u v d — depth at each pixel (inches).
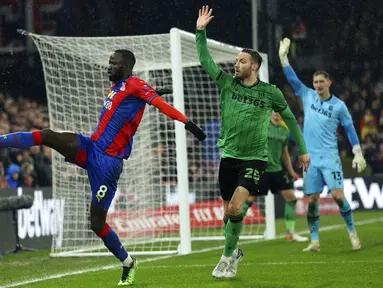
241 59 426.0
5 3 1440.7
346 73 1594.5
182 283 438.3
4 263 639.1
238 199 419.8
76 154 406.6
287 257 581.9
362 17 1596.9
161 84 775.7
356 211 1198.9
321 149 601.9
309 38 1578.5
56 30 1459.2
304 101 619.5
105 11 1472.7
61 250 721.6
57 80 711.7
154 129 824.3
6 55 1432.1
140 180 768.3
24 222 751.7
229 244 438.3
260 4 1528.1
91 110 722.2
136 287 424.8
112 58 414.0
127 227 770.8
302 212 1182.9
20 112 1168.2
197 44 430.6
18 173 914.1
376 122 1439.5
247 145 429.7
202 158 995.3
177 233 842.2
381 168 1330.0
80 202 729.6
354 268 493.4
